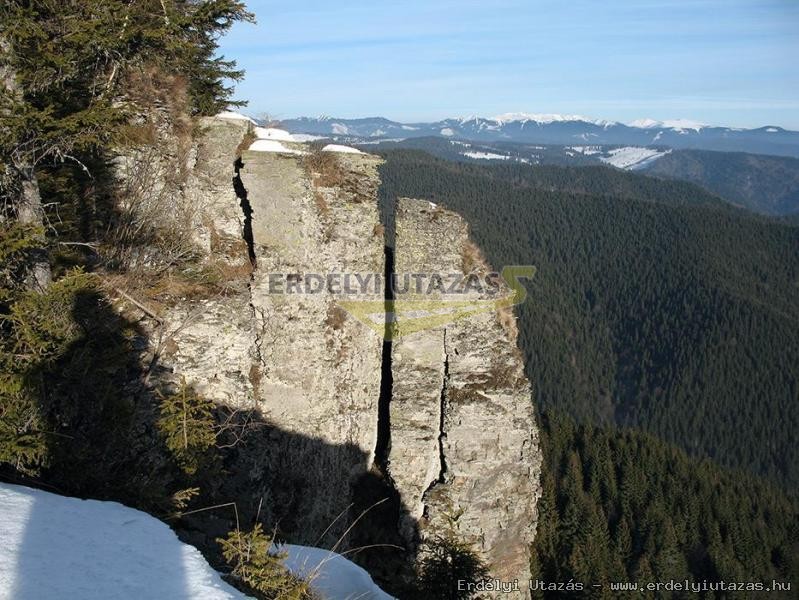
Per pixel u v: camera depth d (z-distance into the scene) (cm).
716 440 13825
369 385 2348
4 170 1053
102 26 1138
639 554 5188
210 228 2139
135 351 1577
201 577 666
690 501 6172
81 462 1016
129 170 1884
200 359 1802
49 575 625
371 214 2328
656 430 14275
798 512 7094
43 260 1162
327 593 945
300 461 2102
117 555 686
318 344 2169
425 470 2244
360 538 2177
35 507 764
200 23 1442
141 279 1747
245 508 1688
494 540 2184
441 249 2361
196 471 1115
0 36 1072
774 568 6131
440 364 2314
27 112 1048
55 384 1066
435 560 1670
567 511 4625
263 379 2083
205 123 2167
